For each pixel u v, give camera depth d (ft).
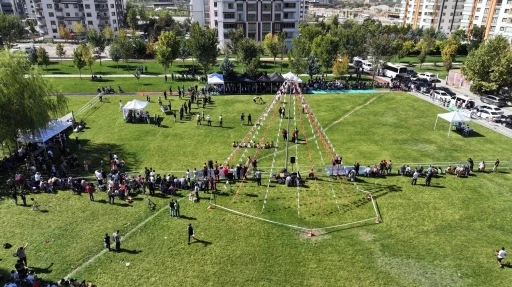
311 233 85.35
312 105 186.19
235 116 167.02
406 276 72.69
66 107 135.54
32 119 115.85
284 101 173.58
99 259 76.64
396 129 153.07
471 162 115.65
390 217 92.02
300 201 99.60
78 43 403.34
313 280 71.61
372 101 193.57
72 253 78.18
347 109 179.63
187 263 75.82
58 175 109.60
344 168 113.91
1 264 74.02
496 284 70.85
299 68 235.20
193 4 533.14
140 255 78.02
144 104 158.92
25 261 73.56
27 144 128.47
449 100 191.52
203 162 122.21
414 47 353.72
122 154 127.44
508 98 198.90
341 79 251.60
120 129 150.71
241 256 78.13
